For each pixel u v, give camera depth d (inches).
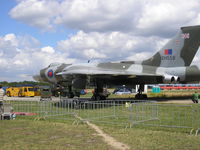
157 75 693.3
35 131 287.9
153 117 394.9
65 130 293.7
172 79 703.1
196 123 335.0
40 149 211.3
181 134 270.8
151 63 766.5
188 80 737.6
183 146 220.7
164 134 270.4
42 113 464.8
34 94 1239.5
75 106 511.8
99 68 807.7
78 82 674.2
